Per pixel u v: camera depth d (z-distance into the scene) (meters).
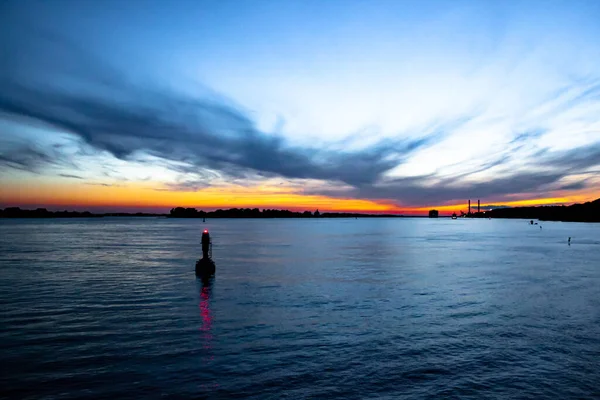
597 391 12.23
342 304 23.94
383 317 20.80
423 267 42.28
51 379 12.91
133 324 19.39
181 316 20.98
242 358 14.80
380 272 38.22
